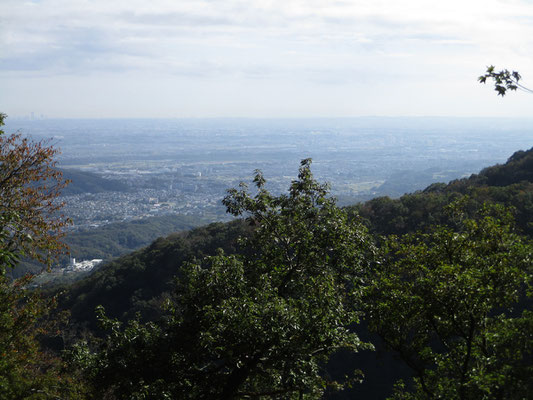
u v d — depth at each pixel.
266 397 10.06
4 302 10.63
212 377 9.47
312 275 10.41
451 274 8.61
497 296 8.63
